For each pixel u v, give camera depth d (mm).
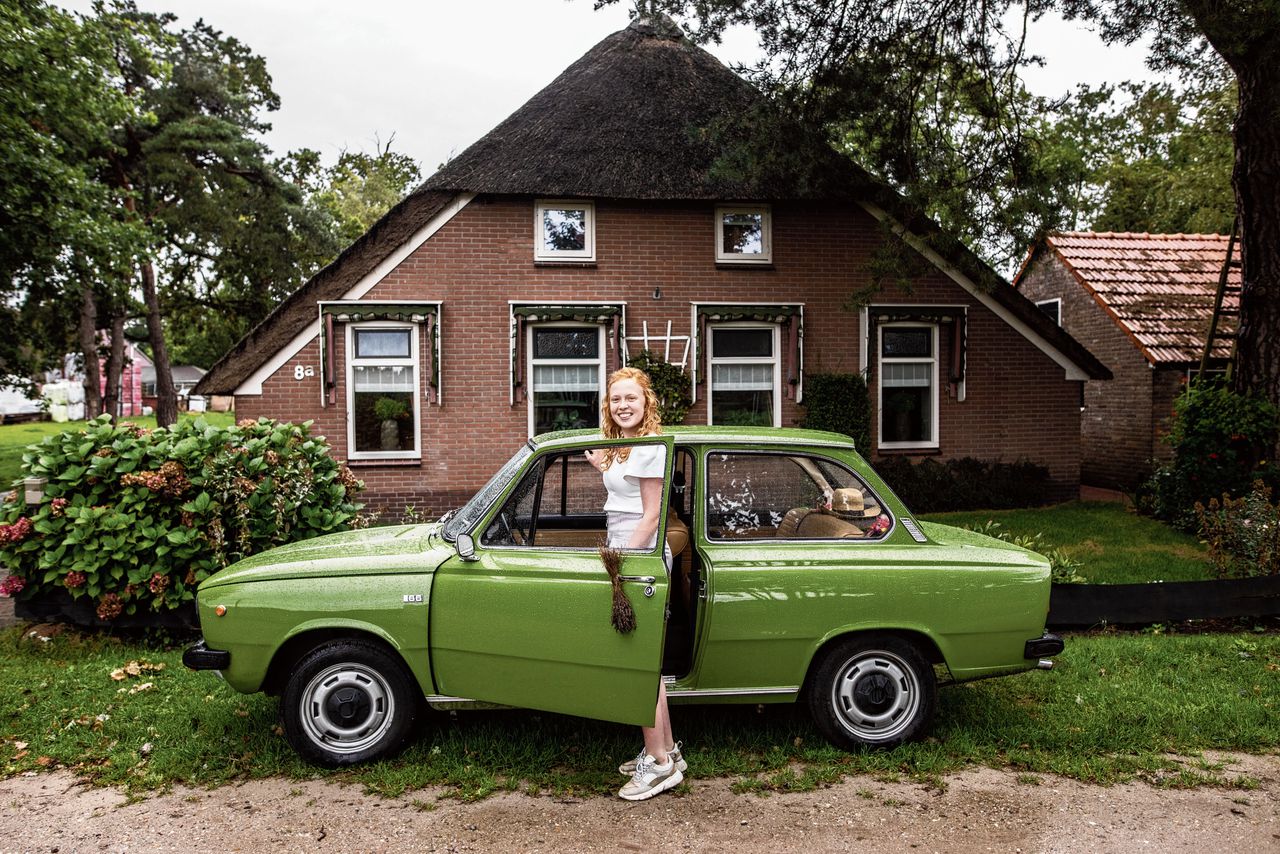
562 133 12023
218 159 25312
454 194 11648
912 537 4199
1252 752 4246
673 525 4188
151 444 6207
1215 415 10484
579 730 4387
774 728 4430
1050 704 4781
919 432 13078
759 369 12586
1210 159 23875
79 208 16812
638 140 12047
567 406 12125
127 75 24312
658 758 3695
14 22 14695
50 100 15562
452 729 4355
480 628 3818
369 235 11516
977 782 3885
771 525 4129
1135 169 28109
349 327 11539
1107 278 16594
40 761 4090
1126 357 15516
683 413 12078
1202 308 15711
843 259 12547
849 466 4219
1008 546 4422
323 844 3336
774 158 9938
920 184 9680
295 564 4035
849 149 11805
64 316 25062
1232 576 7172
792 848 3314
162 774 3920
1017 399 13180
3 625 6812
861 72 9727
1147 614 6359
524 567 3818
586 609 3682
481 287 11773
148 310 26875
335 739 3988
